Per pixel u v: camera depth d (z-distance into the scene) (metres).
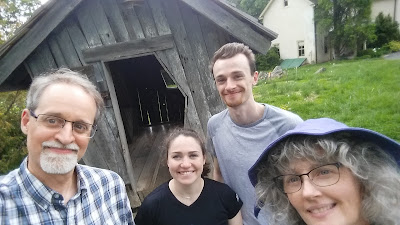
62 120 1.45
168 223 2.02
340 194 1.11
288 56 26.28
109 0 3.27
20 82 3.77
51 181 1.50
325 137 1.14
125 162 3.67
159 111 7.06
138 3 3.15
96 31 3.35
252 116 2.10
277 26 26.27
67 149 1.47
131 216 1.88
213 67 2.14
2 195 1.39
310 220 1.17
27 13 8.66
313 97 10.38
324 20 23.41
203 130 3.47
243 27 3.02
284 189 1.27
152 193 2.15
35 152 1.45
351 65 17.89
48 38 3.34
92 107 1.58
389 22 26.08
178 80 3.41
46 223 1.45
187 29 3.31
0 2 7.64
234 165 2.16
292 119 2.07
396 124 6.42
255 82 2.22
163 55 3.37
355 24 23.22
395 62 16.17
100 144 3.63
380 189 1.07
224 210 2.08
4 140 5.60
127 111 6.00
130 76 6.45
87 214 1.60
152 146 5.61
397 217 1.08
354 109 8.12
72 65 3.40
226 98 2.06
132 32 3.34
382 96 8.88
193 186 2.07
